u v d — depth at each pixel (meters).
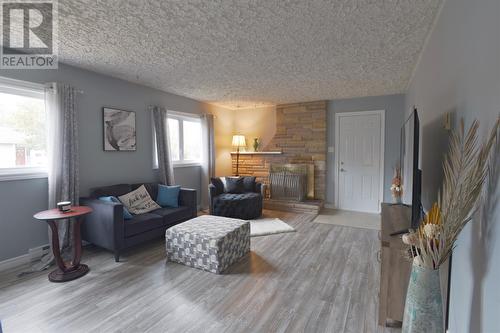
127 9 1.93
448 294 1.59
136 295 2.23
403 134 3.92
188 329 1.81
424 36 2.37
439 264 1.22
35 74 2.87
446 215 1.15
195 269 2.71
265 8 1.92
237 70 3.39
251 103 5.69
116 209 2.84
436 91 2.01
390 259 1.80
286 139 5.70
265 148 6.02
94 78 3.44
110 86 3.64
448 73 1.66
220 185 4.96
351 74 3.55
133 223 3.04
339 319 1.91
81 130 3.30
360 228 4.08
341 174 5.30
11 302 2.12
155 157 4.35
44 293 2.26
